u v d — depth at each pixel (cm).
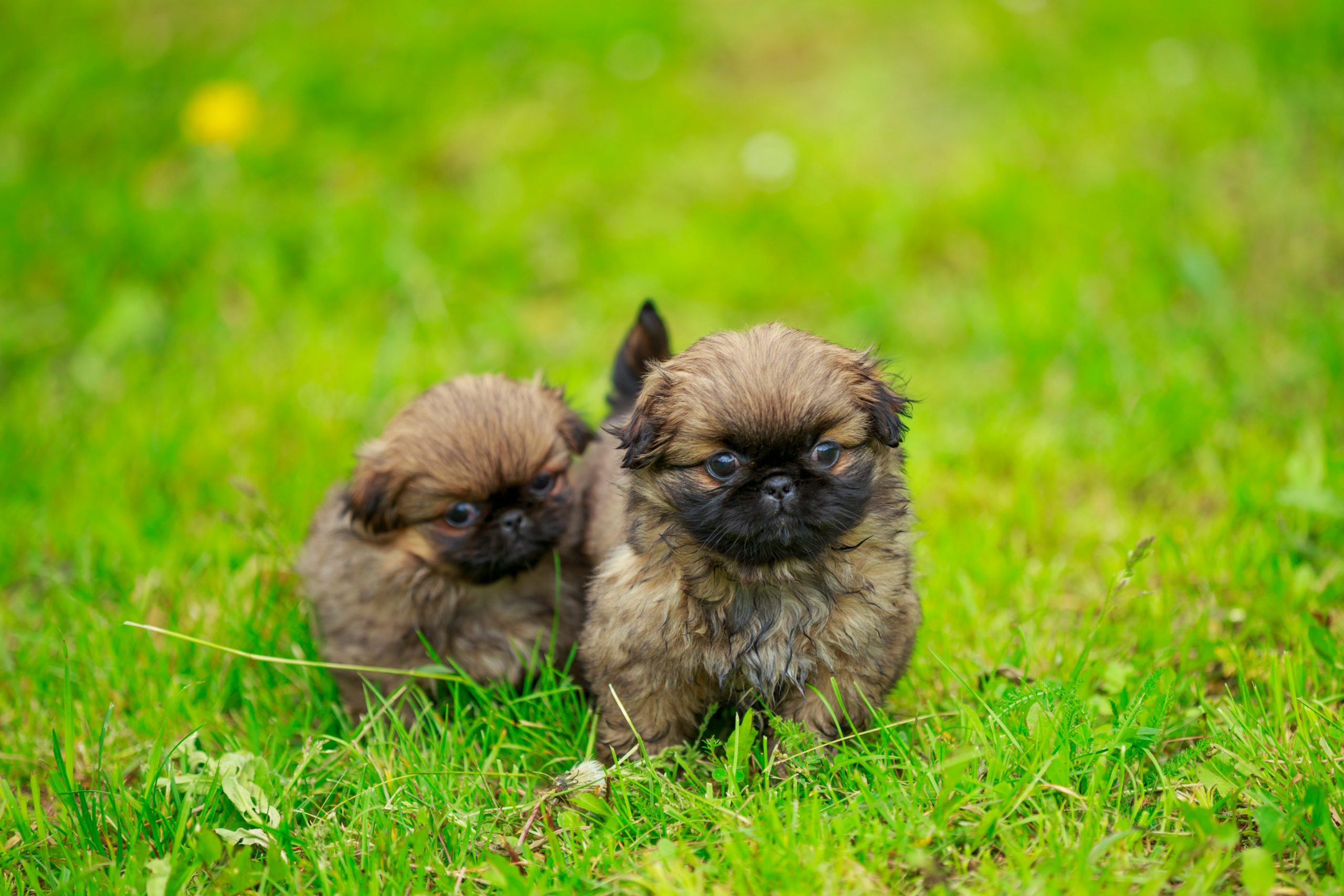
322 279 647
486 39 870
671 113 791
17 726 385
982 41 836
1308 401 515
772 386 299
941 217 671
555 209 709
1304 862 272
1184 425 504
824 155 738
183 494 512
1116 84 766
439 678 383
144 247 664
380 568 392
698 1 930
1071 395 543
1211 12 820
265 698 390
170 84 820
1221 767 306
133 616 424
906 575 333
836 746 331
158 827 317
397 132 782
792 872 270
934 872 267
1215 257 614
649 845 301
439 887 291
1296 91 725
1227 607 405
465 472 375
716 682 332
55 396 585
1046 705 319
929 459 514
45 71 819
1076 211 661
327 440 540
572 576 406
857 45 860
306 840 306
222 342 613
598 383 574
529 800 326
